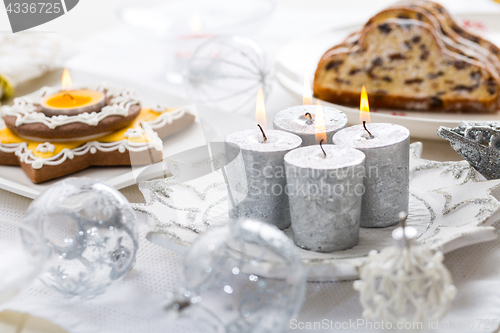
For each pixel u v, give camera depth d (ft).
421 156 2.07
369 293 1.48
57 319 1.56
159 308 1.60
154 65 3.01
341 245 1.68
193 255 1.49
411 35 2.31
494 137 1.81
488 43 2.49
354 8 3.96
